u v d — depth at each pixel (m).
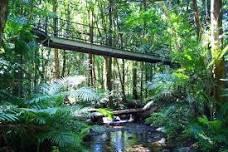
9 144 5.85
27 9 9.09
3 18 2.77
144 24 16.64
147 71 21.06
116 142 8.97
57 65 17.81
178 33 10.52
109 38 18.84
